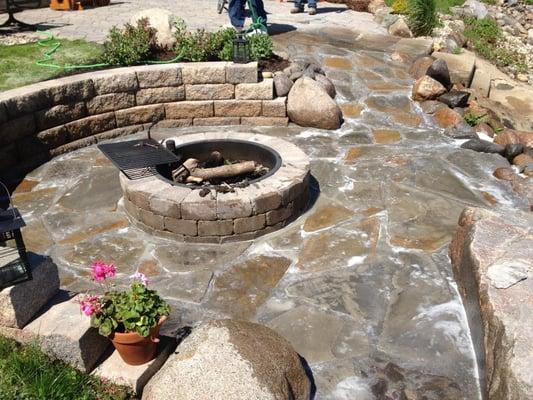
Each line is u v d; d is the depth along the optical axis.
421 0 10.49
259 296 4.17
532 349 2.87
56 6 11.87
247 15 11.11
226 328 3.15
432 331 3.76
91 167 6.48
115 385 3.13
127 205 5.21
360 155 6.67
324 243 4.86
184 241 4.89
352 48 9.53
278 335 3.24
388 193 5.76
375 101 8.05
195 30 9.92
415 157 6.59
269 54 8.17
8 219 3.10
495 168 6.35
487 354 3.19
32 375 3.07
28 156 6.47
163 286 4.29
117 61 7.71
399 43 9.80
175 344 3.43
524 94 10.09
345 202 5.59
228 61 7.70
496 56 11.89
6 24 10.07
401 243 4.85
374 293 4.18
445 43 10.18
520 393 2.67
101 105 7.09
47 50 8.54
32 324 3.26
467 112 7.79
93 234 5.04
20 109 6.24
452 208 5.46
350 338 3.71
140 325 3.00
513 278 3.49
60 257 4.69
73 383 3.07
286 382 2.92
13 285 3.18
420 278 4.35
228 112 7.61
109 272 3.28
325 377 3.37
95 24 10.46
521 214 5.34
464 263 4.07
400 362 3.49
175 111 7.56
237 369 2.81
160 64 7.60
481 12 13.52
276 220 5.02
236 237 4.88
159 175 5.21
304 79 7.57
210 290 4.25
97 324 3.06
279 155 5.62
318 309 4.00
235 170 5.46
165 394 2.77
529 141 6.92
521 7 14.91
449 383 3.32
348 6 12.71
